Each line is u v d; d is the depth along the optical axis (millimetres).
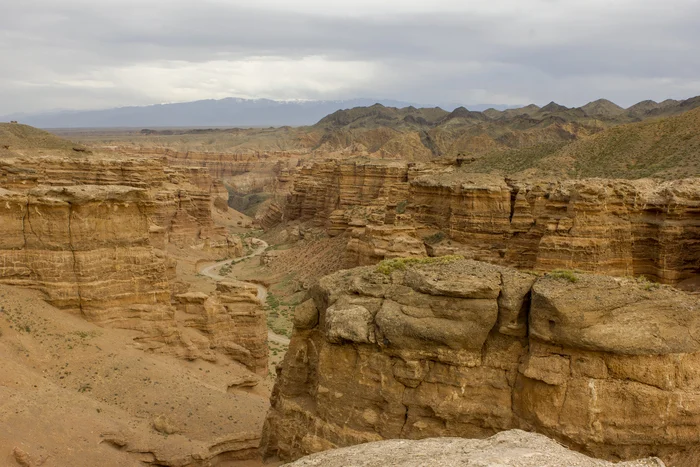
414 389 23641
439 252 73375
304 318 27328
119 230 40219
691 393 20250
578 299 21219
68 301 38562
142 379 35375
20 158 87875
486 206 76000
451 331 22938
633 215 61812
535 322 21812
